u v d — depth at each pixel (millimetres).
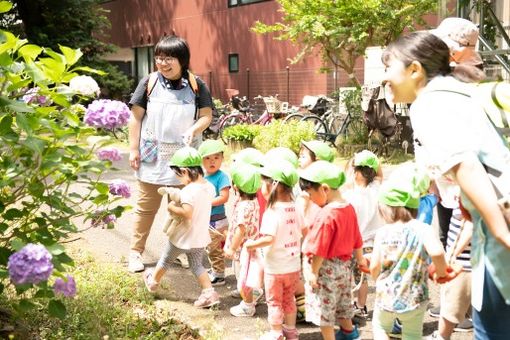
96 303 4480
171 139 5406
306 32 14672
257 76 20516
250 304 4570
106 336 3938
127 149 14352
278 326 3951
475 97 2418
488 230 2266
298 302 4469
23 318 4113
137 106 5523
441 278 3404
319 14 14086
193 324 4328
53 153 3537
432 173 2332
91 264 5699
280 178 3973
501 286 2291
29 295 4445
